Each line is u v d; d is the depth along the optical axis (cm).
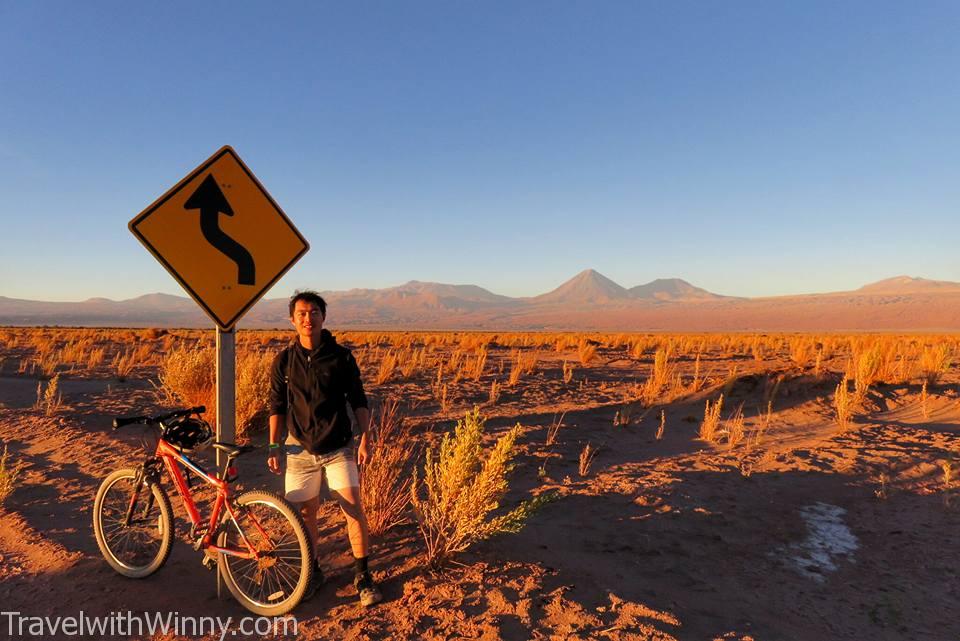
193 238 407
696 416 997
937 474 654
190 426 394
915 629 362
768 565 449
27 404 1062
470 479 404
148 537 428
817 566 450
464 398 1210
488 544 439
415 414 992
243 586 370
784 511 560
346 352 372
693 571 429
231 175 420
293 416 368
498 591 358
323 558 421
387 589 371
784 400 1096
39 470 655
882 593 408
